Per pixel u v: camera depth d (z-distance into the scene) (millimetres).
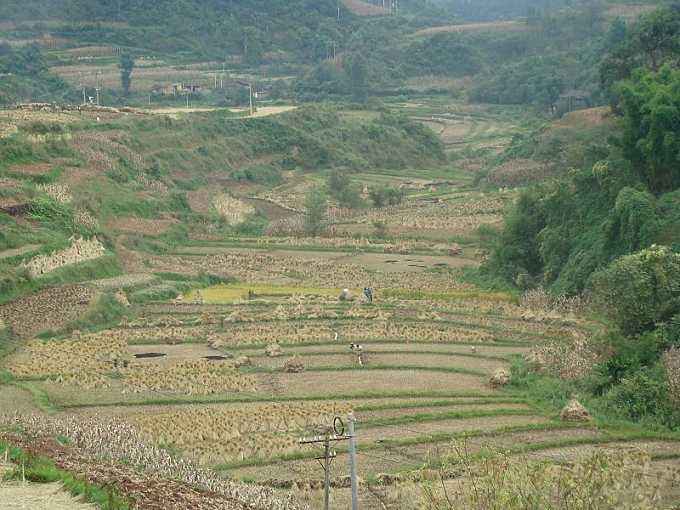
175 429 57562
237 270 115688
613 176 103625
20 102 199000
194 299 100500
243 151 187750
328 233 137375
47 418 58844
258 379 70438
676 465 52125
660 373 64688
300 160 194875
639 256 74188
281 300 99625
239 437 56812
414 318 89625
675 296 72375
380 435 57781
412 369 73000
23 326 83812
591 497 38719
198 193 158375
